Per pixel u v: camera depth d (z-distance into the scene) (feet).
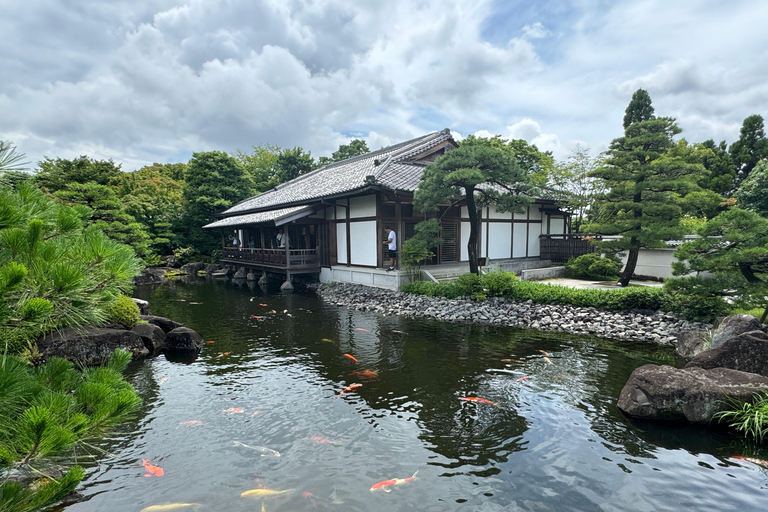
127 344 24.56
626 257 48.47
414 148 56.95
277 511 10.83
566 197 58.49
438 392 18.86
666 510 10.73
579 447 13.99
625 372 21.08
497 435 14.87
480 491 11.62
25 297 6.93
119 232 40.09
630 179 36.99
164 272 72.08
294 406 17.57
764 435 14.56
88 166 64.13
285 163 111.55
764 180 52.42
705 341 22.59
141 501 11.31
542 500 11.20
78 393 7.69
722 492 11.43
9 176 7.84
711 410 15.35
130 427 15.79
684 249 24.66
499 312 34.06
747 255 22.18
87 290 7.95
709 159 78.38
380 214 46.01
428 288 40.27
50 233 8.11
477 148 35.78
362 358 24.12
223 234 78.13
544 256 60.13
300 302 43.60
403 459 13.34
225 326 32.96
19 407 6.64
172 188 104.63
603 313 31.04
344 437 14.84
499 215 56.18
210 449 14.11
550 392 18.66
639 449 13.83
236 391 19.39
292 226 62.85
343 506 11.01
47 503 6.32
